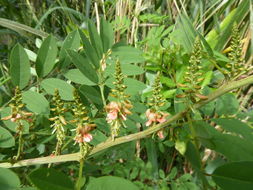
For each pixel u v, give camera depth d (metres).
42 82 0.18
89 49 0.19
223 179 0.10
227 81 0.14
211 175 0.10
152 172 0.28
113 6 0.41
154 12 0.40
